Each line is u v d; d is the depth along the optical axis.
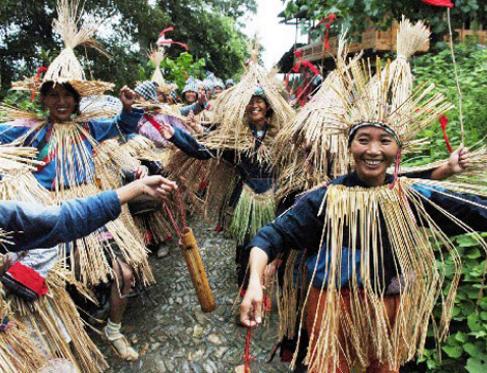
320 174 2.78
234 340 3.23
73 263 2.76
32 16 15.95
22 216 1.50
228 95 3.43
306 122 2.75
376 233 1.84
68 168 2.96
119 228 3.10
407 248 1.86
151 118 3.24
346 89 2.10
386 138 1.82
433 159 3.21
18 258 2.09
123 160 3.26
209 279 4.12
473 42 5.34
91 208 1.58
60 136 2.98
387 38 7.76
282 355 2.55
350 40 5.30
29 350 2.11
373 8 4.82
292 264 2.43
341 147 2.70
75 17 3.24
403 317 1.85
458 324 2.49
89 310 3.56
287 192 3.01
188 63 10.02
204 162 3.70
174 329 3.38
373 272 1.88
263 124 3.33
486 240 2.55
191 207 4.15
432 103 1.98
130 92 3.06
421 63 4.99
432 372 2.44
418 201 1.89
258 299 1.69
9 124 2.95
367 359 1.94
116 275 2.88
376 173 1.85
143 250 3.11
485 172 2.12
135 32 18.19
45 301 2.42
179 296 3.82
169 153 3.87
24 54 16.03
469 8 4.65
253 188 3.32
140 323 3.47
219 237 5.08
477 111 3.64
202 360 3.04
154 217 4.37
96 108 3.29
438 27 4.79
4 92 7.04
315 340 2.00
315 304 2.01
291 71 4.18
